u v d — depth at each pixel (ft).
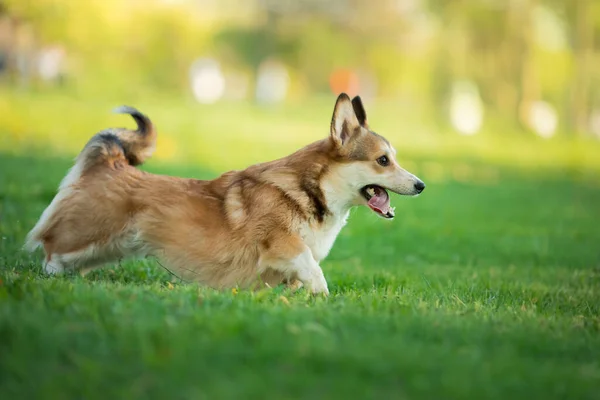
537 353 18.17
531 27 162.91
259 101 197.88
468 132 153.89
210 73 195.42
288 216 25.84
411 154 107.04
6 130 84.48
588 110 173.99
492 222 57.31
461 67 171.42
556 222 59.16
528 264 40.63
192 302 20.33
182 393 14.06
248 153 88.84
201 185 26.55
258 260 25.82
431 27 191.01
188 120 119.14
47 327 16.42
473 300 26.63
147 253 26.25
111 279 26.94
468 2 164.14
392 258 40.70
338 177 26.58
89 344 15.89
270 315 18.89
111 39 166.40
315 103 200.44
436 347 17.39
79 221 25.85
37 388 14.17
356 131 26.94
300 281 25.84
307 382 14.69
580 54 162.81
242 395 14.03
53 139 82.48
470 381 15.29
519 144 138.31
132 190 25.93
